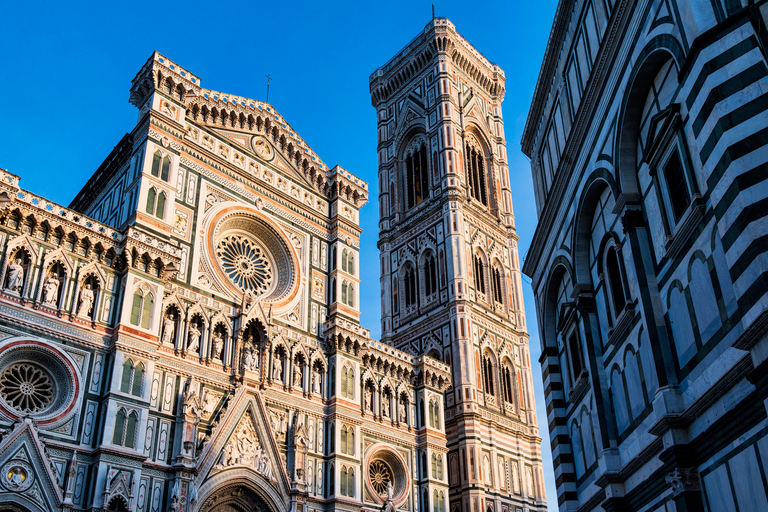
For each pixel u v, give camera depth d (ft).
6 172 140.46
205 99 195.42
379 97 357.82
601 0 110.11
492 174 326.24
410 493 198.29
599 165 108.78
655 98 91.09
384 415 203.72
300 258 203.31
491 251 297.94
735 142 65.51
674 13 79.46
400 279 301.22
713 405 76.23
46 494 122.83
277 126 214.48
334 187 224.53
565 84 132.57
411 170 326.44
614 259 110.83
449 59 331.77
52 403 133.18
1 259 134.21
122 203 175.73
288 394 177.58
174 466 142.82
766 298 59.98
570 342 135.23
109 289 149.59
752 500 67.92
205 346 163.84
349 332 197.98
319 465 176.55
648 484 95.14
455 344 258.78
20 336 131.54
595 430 118.01
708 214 75.87
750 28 67.41
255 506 158.61
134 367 144.46
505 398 266.36
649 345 92.53
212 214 183.52
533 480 258.16
